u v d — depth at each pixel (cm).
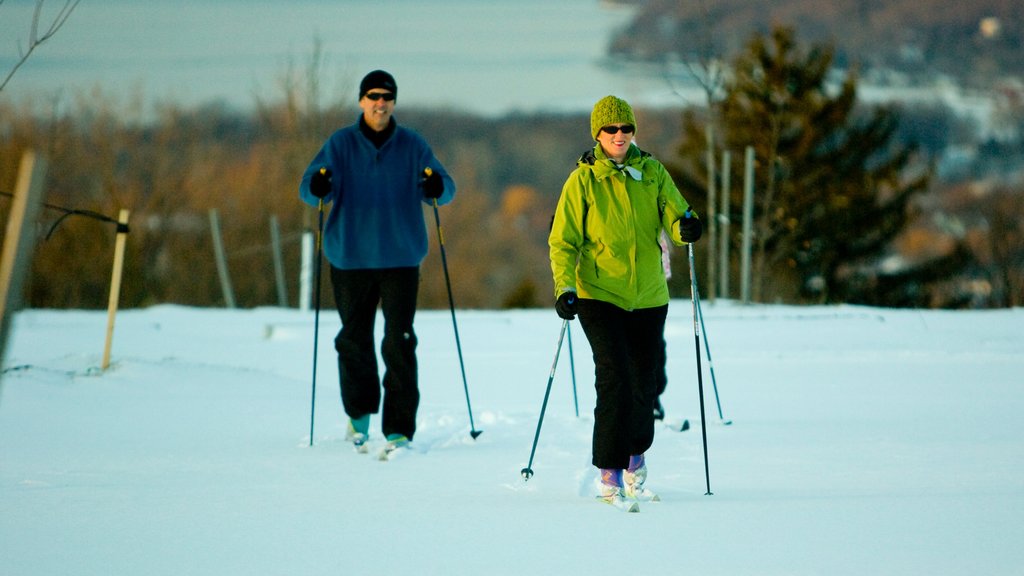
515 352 4700
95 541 1568
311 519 1698
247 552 1499
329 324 5700
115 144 12962
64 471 2128
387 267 2455
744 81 10769
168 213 13362
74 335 4988
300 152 10750
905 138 11538
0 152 11769
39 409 2881
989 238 12112
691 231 1847
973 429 2578
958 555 1434
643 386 1900
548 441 2511
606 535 1577
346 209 2472
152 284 13400
